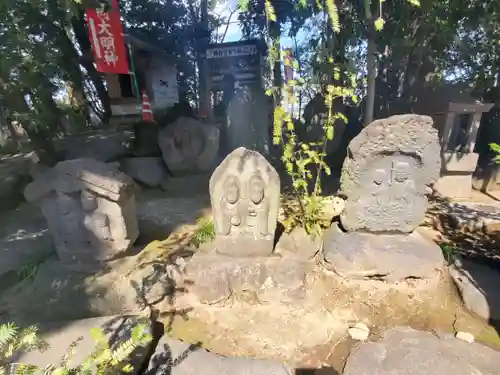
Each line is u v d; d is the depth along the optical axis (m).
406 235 3.11
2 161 6.25
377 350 2.19
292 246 3.19
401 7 3.97
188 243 3.54
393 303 2.75
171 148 5.88
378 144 2.85
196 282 2.84
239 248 2.99
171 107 7.82
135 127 6.52
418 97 5.61
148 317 2.46
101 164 3.08
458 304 2.71
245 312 2.75
